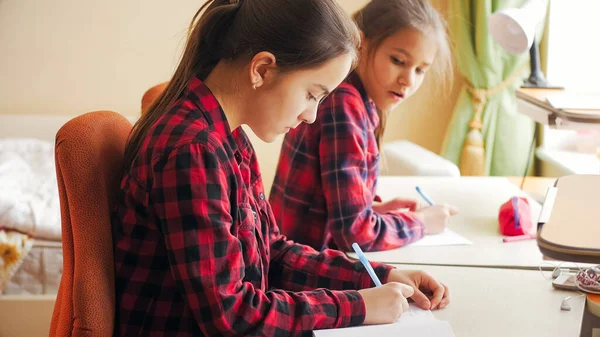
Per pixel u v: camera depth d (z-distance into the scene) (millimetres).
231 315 951
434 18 1484
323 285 1204
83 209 985
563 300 1134
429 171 2504
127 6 3225
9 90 3283
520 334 1027
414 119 3260
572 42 2828
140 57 3277
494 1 2828
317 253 1252
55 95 3297
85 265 983
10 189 2479
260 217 1188
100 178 1003
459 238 1485
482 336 1021
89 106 3312
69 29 3238
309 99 1025
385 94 1507
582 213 1106
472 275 1262
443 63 1652
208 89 1021
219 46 1020
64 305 1004
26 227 2262
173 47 3270
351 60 1038
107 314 993
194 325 1003
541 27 2783
